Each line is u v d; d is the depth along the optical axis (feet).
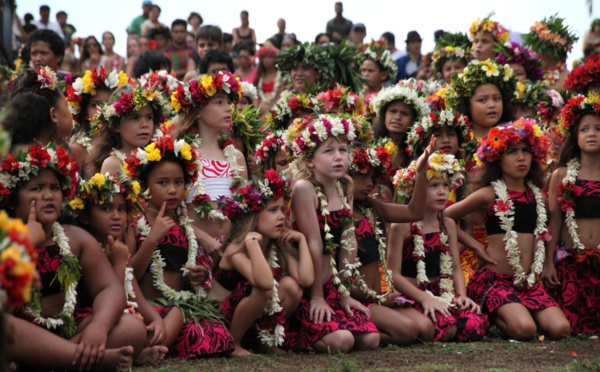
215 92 23.04
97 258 17.58
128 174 19.98
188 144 21.12
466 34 36.06
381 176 22.09
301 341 20.13
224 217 22.07
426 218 22.70
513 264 22.99
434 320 21.45
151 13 46.57
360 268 21.66
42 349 16.06
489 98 27.91
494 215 23.44
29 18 48.98
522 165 23.20
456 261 23.00
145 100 21.83
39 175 16.65
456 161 22.31
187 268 20.22
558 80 36.06
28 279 10.39
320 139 20.35
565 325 21.94
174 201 20.22
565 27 36.04
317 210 20.76
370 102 28.19
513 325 21.94
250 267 19.49
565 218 23.88
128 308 18.35
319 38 48.49
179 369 17.39
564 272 23.70
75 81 25.08
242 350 19.67
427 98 28.63
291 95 28.30
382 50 36.52
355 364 18.22
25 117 18.67
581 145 23.67
